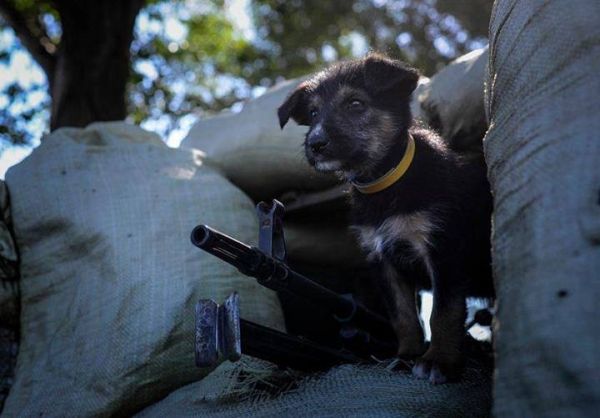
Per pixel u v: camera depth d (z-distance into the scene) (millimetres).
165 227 882
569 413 369
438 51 3303
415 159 780
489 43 617
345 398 658
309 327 1006
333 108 821
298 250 1046
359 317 819
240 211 940
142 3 1902
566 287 400
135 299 820
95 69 1821
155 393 791
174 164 974
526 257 436
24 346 885
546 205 440
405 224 769
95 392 787
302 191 1023
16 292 918
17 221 941
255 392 713
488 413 642
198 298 827
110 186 930
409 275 809
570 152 446
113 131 1062
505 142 511
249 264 670
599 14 485
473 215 785
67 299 873
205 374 804
